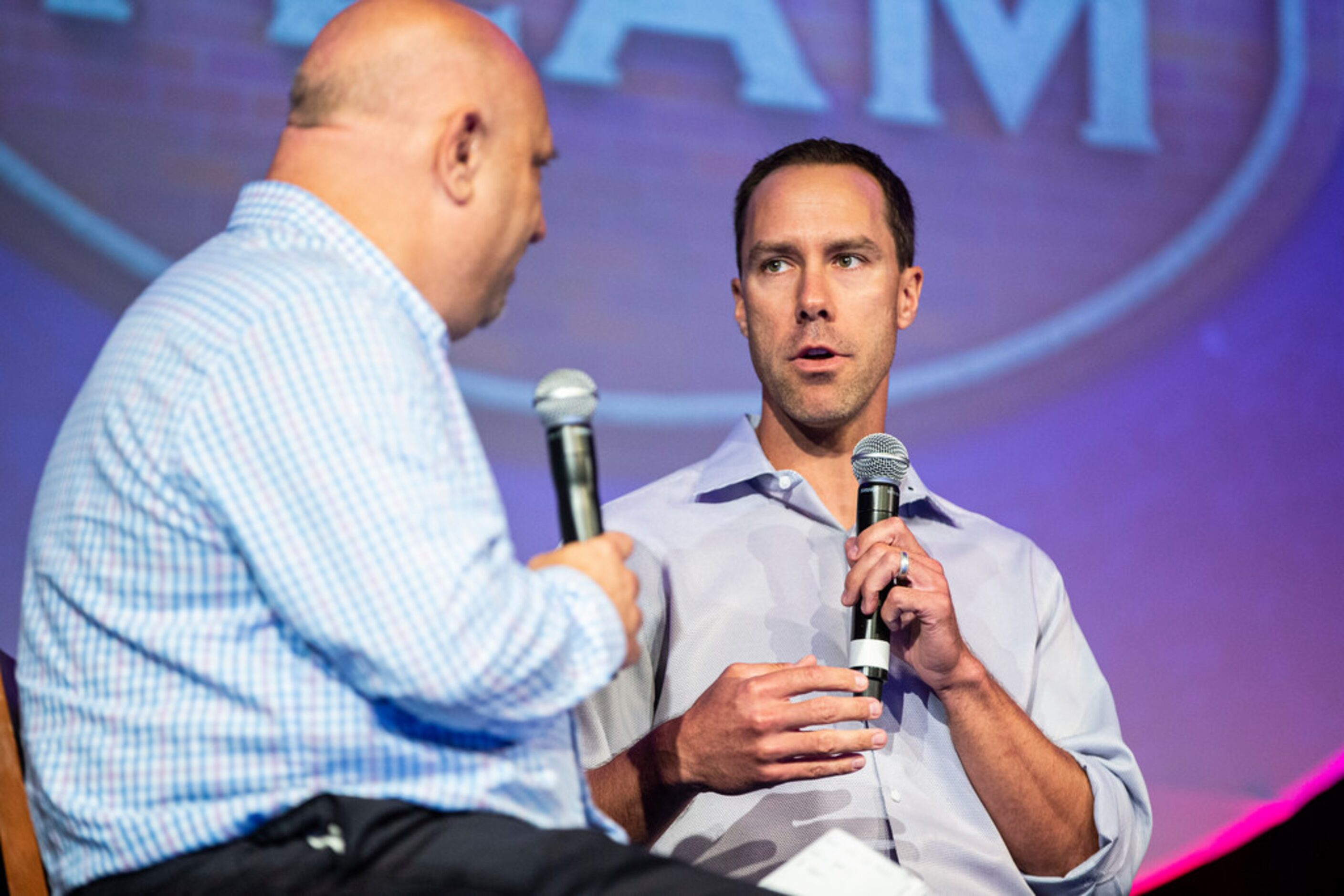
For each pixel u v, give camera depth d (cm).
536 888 243
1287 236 814
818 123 747
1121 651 746
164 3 657
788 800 387
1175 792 736
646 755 363
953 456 743
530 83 295
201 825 244
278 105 670
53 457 275
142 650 248
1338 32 830
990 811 393
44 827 265
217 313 252
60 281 624
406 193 278
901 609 364
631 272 710
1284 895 736
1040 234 773
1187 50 814
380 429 240
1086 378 769
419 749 252
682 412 709
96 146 638
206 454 241
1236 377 792
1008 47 782
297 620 237
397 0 291
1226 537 772
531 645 241
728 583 414
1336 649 773
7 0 635
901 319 458
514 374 686
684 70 732
